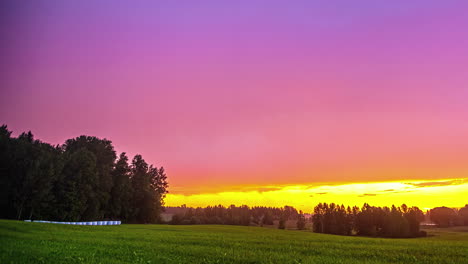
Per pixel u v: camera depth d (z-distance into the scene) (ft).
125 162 375.86
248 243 115.96
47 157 276.41
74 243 90.07
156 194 399.24
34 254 63.46
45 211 273.95
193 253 79.97
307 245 115.24
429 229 605.73
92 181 305.73
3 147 265.95
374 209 533.96
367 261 77.56
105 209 347.15
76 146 352.28
